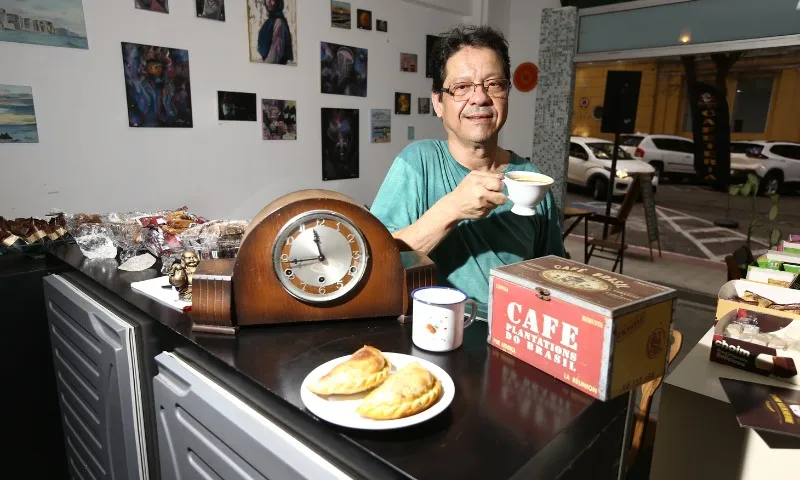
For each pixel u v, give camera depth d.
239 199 3.03
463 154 1.22
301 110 3.21
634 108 4.88
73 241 1.57
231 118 2.89
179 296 1.05
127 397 1.05
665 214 7.12
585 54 4.47
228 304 0.88
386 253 0.94
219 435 0.78
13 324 1.43
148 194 2.63
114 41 2.38
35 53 2.16
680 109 7.87
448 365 0.80
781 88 7.08
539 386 0.74
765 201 7.56
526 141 4.95
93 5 2.29
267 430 0.72
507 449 0.60
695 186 8.17
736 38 3.76
